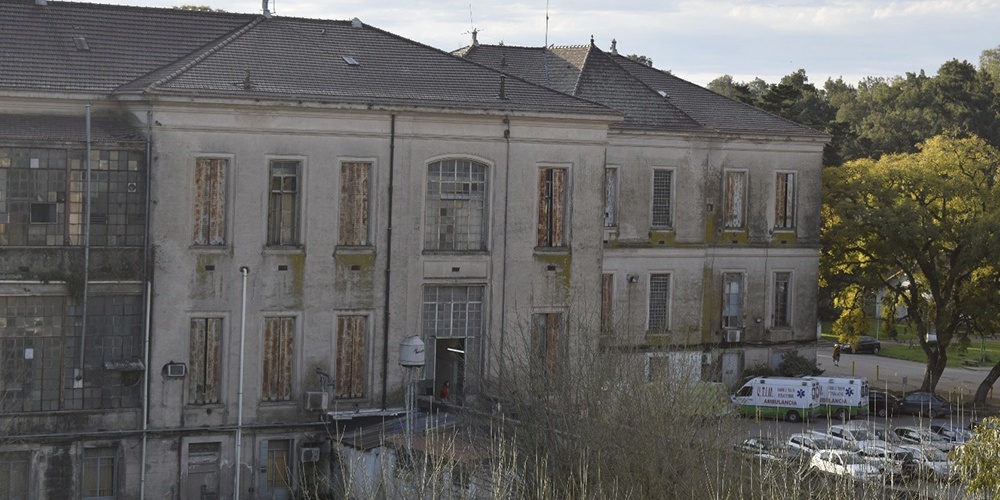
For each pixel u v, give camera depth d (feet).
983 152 229.04
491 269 159.33
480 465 108.99
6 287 135.13
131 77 148.87
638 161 204.13
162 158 141.18
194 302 143.74
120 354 140.87
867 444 116.37
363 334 153.17
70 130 138.41
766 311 217.77
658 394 117.70
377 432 143.13
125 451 140.67
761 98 341.41
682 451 110.73
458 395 155.53
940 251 225.35
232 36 157.58
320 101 147.13
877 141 422.82
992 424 105.91
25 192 135.95
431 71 162.91
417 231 155.02
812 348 222.28
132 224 140.87
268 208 147.74
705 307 211.41
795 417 197.77
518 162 160.25
